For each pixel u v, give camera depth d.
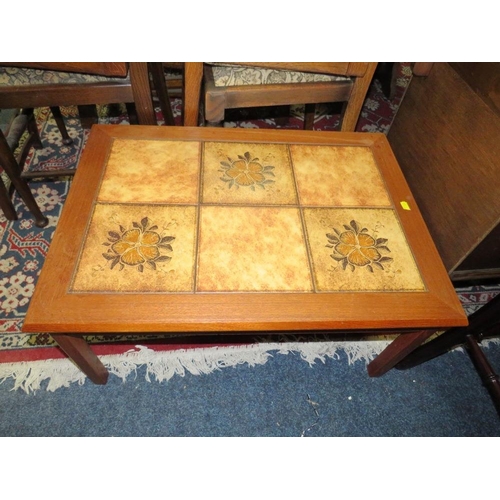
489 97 0.97
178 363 1.13
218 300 0.74
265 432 1.04
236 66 1.12
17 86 1.05
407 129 1.37
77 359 0.87
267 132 1.08
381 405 1.11
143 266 0.77
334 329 0.77
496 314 0.85
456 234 1.12
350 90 1.20
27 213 1.42
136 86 1.11
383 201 0.95
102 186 0.89
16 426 0.99
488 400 1.15
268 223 0.87
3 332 1.13
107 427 1.01
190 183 0.93
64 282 0.73
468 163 1.05
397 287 0.79
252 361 1.16
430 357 1.08
